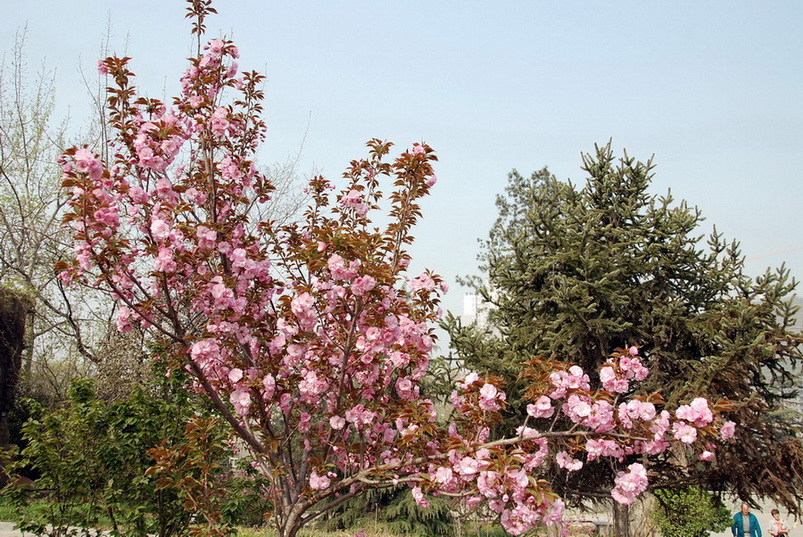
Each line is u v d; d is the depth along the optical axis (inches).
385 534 518.0
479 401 176.2
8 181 652.7
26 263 653.3
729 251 413.4
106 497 252.1
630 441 168.9
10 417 644.7
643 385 394.9
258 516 264.4
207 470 191.9
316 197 255.4
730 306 389.1
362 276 175.5
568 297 395.2
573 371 174.6
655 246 412.8
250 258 214.4
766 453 371.2
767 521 781.9
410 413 176.2
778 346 378.3
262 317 210.8
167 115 205.8
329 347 192.9
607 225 435.2
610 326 394.0
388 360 205.8
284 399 201.6
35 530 250.7
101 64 197.0
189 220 199.0
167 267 177.3
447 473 165.6
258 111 241.1
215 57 220.4
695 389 361.4
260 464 208.2
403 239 222.7
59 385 631.2
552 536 405.7
